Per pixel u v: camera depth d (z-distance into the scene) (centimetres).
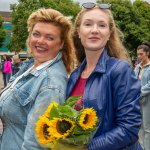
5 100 322
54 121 254
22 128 318
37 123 265
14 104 317
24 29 4178
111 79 284
